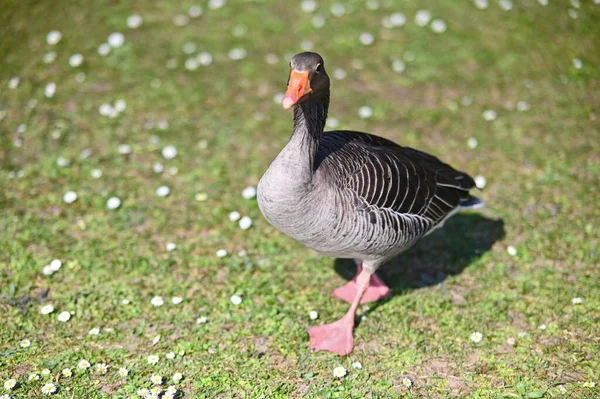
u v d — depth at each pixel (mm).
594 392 7129
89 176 10680
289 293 8672
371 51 14164
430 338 7996
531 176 10781
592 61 13703
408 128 12000
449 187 8211
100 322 8117
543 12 15070
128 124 11945
